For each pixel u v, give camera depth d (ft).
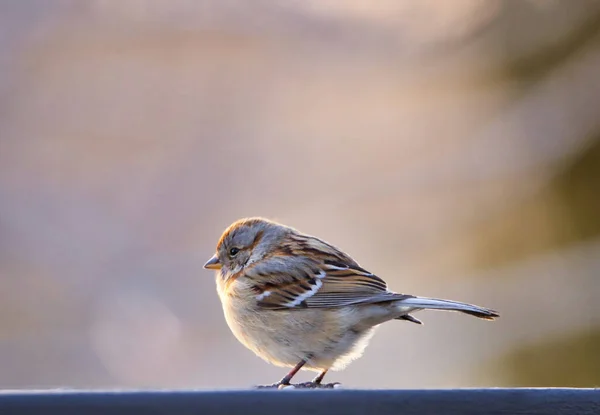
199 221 56.24
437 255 51.44
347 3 54.70
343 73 56.39
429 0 51.88
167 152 57.93
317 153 56.75
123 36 58.75
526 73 47.65
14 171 56.18
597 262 44.19
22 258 53.67
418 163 52.49
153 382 49.93
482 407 15.53
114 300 52.85
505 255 47.78
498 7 48.52
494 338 45.75
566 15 45.85
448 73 51.29
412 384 47.16
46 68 58.34
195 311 52.90
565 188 46.03
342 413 15.11
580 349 43.78
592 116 45.42
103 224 55.72
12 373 49.70
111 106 58.49
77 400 14.47
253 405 14.84
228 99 58.75
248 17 57.98
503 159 48.14
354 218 54.60
